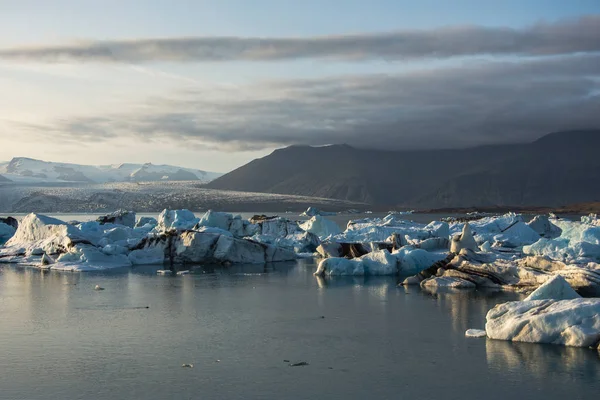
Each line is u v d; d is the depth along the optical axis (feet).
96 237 174.91
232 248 164.35
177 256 165.48
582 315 74.64
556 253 121.39
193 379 64.80
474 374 65.36
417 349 75.00
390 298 109.19
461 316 92.84
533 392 60.13
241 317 94.02
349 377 65.21
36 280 133.69
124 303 105.81
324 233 219.41
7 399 59.62
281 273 145.48
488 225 223.10
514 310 79.61
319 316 94.38
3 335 83.20
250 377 65.36
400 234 175.22
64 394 60.75
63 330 85.81
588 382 62.23
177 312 97.91
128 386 62.85
